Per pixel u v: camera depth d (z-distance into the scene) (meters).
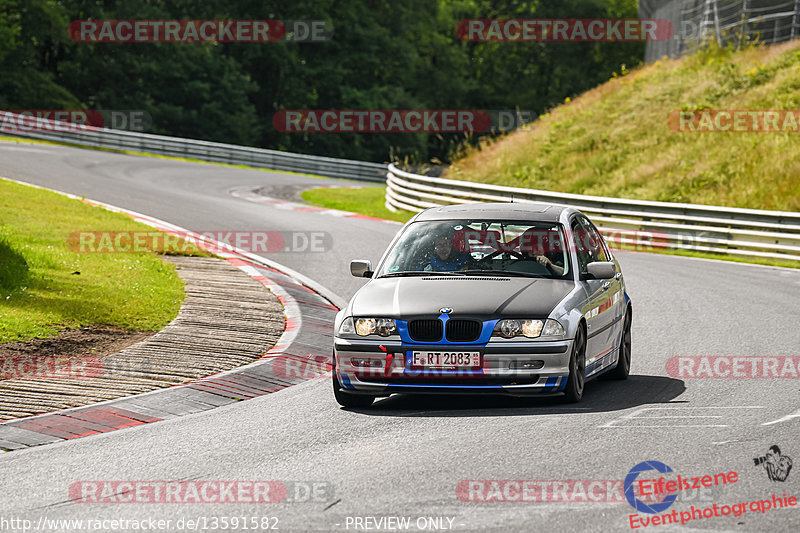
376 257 59.50
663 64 116.00
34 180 87.06
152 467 20.39
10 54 174.12
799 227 67.44
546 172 98.06
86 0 185.62
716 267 62.28
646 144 96.25
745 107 95.69
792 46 105.19
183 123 186.50
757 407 25.14
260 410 26.11
